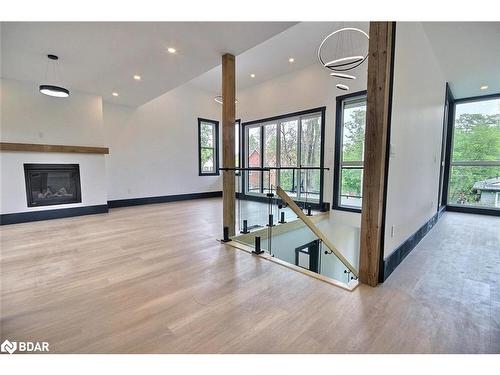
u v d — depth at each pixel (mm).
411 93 2557
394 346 1358
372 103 1923
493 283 2107
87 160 5008
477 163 5449
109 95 5223
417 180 3018
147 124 6375
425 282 2119
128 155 6098
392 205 2268
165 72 3992
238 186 6574
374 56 1896
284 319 1592
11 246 3025
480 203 5488
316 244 4645
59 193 4758
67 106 4781
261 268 2367
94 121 5102
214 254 2746
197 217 4754
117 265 2445
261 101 6395
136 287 2010
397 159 2299
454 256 2760
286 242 4141
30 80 4293
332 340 1402
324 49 4508
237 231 3660
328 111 4965
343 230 5152
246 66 5328
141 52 3281
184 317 1616
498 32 2953
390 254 2285
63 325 1540
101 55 3357
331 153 4953
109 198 5836
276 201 4176
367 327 1515
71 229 3852
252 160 6836
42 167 4496
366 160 1984
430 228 3986
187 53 3311
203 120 7512
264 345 1366
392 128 2113
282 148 6051
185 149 7145
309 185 5465
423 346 1359
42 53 3281
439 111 4117
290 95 5691
